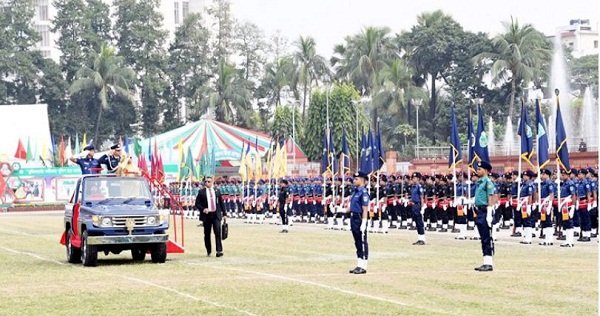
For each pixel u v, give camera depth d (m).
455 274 25.62
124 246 30.50
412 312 18.75
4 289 23.91
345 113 101.00
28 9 131.12
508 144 84.38
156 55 134.12
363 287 22.98
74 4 131.12
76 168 97.19
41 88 130.00
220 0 138.25
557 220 39.06
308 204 59.09
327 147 57.34
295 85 119.88
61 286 24.34
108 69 125.56
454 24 113.94
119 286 24.09
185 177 73.19
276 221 60.81
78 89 123.81
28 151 99.56
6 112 106.31
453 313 18.56
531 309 19.06
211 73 136.00
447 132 113.25
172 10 166.25
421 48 113.00
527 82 103.06
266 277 25.59
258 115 130.62
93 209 29.80
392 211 50.38
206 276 26.17
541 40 105.00
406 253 32.88
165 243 30.36
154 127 135.00
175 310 19.70
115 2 134.50
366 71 113.88
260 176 63.41
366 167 49.66
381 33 114.19
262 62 139.12
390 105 108.06
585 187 37.84
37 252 36.94
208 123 86.06
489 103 109.44
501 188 45.78
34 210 93.44
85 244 29.77
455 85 112.25
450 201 46.72
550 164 52.62
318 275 25.91
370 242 38.75
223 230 33.16
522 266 27.64
